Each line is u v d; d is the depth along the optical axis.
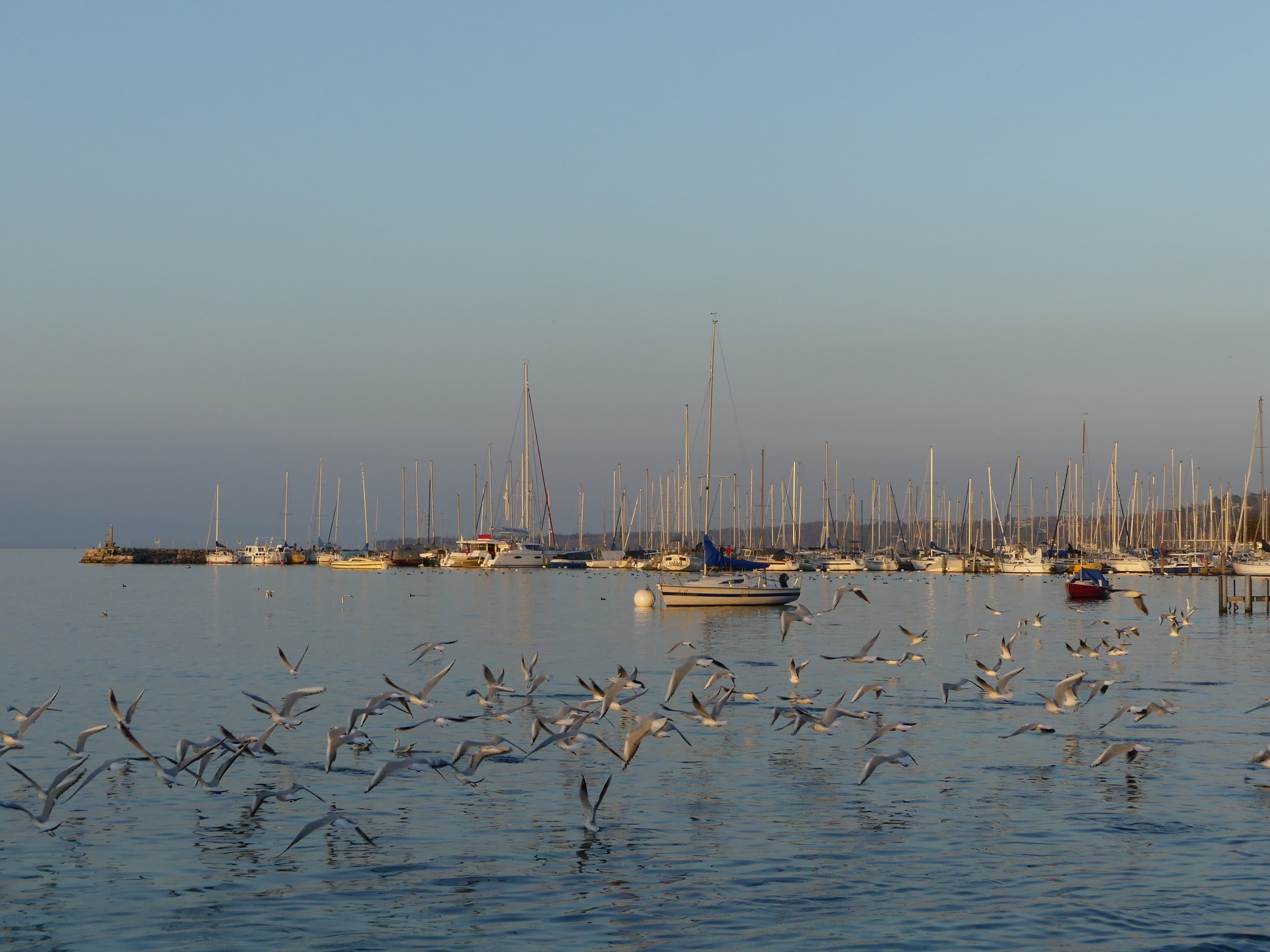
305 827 21.52
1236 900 20.53
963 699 41.88
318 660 57.38
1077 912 20.02
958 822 25.25
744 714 38.97
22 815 25.83
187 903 20.59
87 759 26.25
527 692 43.75
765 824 25.20
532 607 102.38
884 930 19.34
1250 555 178.75
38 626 80.81
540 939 19.08
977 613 95.88
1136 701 41.53
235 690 45.50
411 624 82.50
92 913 20.12
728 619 85.25
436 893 21.09
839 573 185.75
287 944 18.89
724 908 20.34
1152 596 121.75
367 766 30.83
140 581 171.12
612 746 33.28
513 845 23.81
